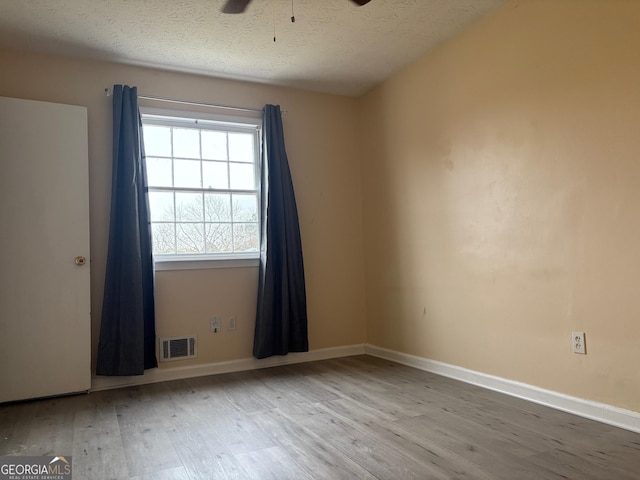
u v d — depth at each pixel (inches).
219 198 155.9
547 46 107.8
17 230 123.0
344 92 174.1
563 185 104.6
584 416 100.0
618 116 93.8
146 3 110.3
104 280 135.6
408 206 153.4
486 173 124.3
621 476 73.5
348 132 177.9
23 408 116.4
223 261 152.5
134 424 103.0
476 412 105.0
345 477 75.4
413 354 152.1
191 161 152.5
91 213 135.9
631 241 92.0
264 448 88.0
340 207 174.7
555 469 76.3
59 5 110.2
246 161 161.0
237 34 126.9
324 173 172.4
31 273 123.9
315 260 168.9
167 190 148.5
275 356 158.7
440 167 140.0
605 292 96.5
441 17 122.8
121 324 131.6
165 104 148.0
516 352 116.2
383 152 165.5
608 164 95.7
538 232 110.5
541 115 109.3
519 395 114.9
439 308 140.9
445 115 137.7
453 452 83.7
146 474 78.4
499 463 78.9
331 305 170.9
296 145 167.9
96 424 103.5
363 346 175.5
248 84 160.9
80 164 131.0
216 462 82.4
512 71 116.4
